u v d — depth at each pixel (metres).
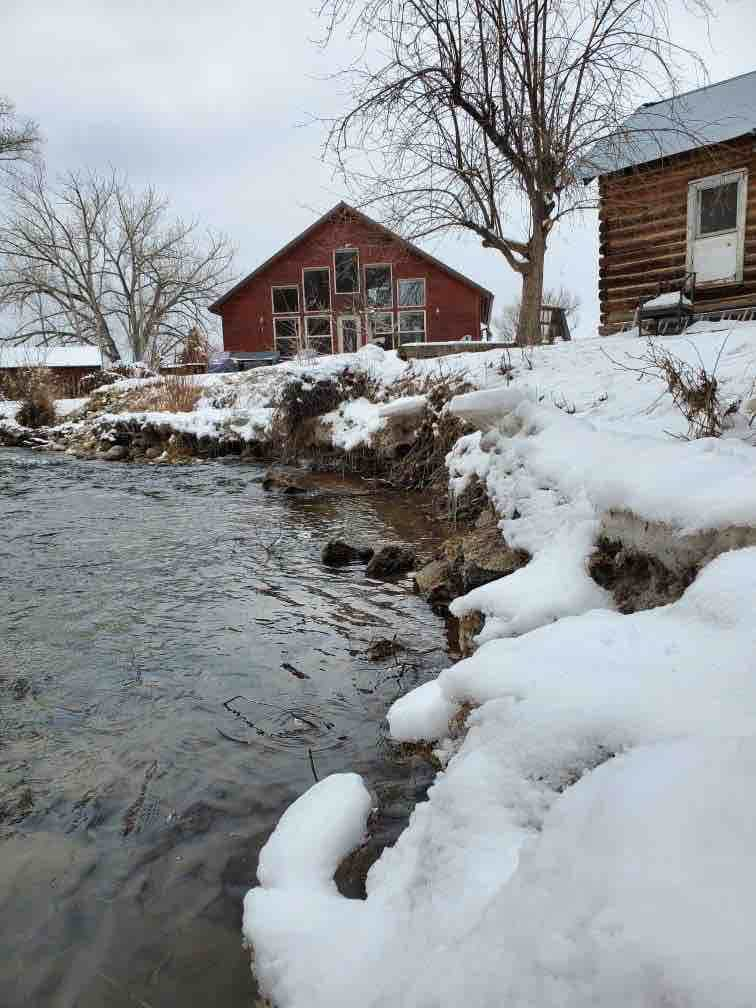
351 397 11.56
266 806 2.28
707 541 2.17
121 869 2.00
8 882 1.95
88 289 37.72
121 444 14.62
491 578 3.73
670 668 1.54
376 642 3.65
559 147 10.38
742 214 9.91
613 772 1.17
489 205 11.30
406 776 2.37
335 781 2.17
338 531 6.40
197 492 8.99
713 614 1.71
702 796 0.99
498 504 4.41
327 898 1.64
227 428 12.96
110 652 3.60
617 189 10.98
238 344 26.88
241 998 1.54
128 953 1.70
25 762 2.57
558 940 0.87
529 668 1.80
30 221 35.69
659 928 0.81
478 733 1.67
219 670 3.37
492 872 1.27
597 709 1.47
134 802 2.32
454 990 0.94
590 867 0.96
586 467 3.45
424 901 1.35
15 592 4.62
